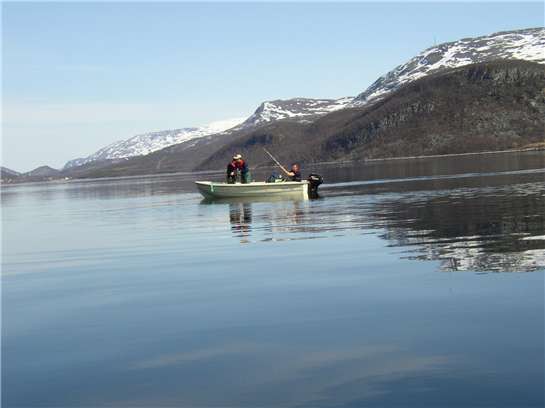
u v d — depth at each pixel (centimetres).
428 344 724
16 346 810
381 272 1170
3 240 2273
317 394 604
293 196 3875
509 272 1076
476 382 607
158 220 2752
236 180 4084
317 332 801
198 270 1338
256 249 1614
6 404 614
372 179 5731
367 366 668
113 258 1617
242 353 734
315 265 1302
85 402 612
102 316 953
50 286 1252
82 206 4516
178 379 661
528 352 676
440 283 1033
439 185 3944
